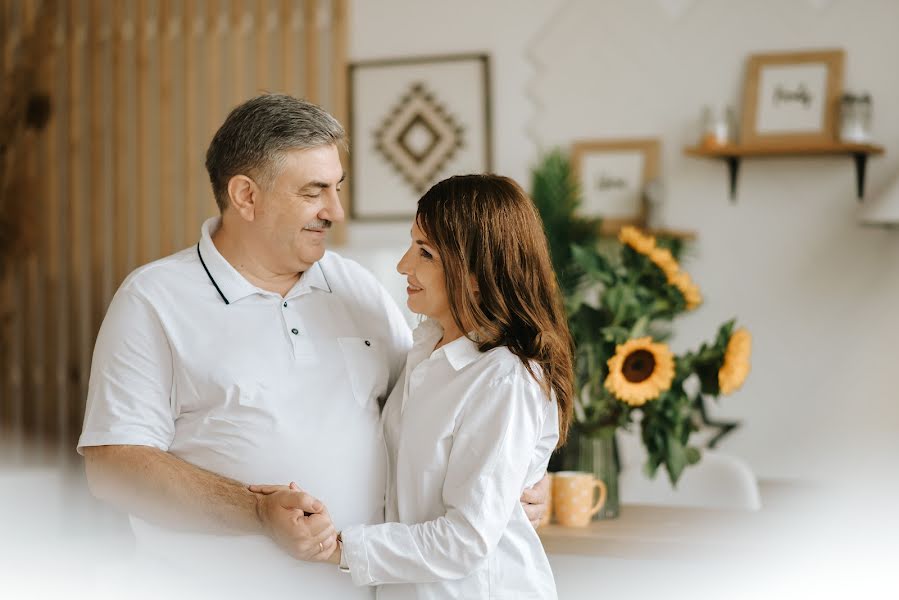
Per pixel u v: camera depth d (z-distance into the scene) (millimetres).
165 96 4598
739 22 4066
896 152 3920
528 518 1852
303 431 1800
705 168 4109
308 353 1848
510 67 4336
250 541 1771
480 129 4355
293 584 1777
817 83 3959
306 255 1838
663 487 2943
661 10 4148
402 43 4438
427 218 1717
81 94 4742
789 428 4039
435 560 1609
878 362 3951
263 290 1862
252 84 4559
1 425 4777
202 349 1794
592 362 2334
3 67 4777
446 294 1730
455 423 1670
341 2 4457
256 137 1780
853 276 3973
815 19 3984
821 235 4004
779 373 4051
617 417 2332
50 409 4754
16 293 4789
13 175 4707
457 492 1634
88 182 4738
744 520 2375
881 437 3947
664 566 2205
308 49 4461
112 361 1770
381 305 2023
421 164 4418
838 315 3990
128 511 1812
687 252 4113
